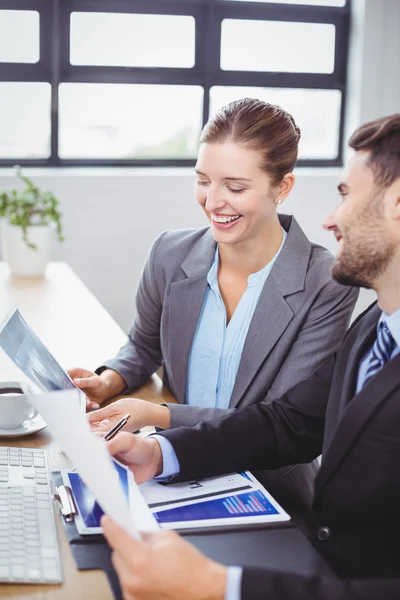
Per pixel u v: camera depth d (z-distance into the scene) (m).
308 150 4.46
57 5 3.91
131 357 1.90
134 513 1.07
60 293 2.73
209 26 4.12
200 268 1.78
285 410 1.49
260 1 4.18
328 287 1.69
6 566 1.02
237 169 1.59
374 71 4.25
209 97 4.21
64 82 4.02
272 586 0.95
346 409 1.20
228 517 1.21
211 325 1.77
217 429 1.42
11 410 1.50
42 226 2.98
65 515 1.17
